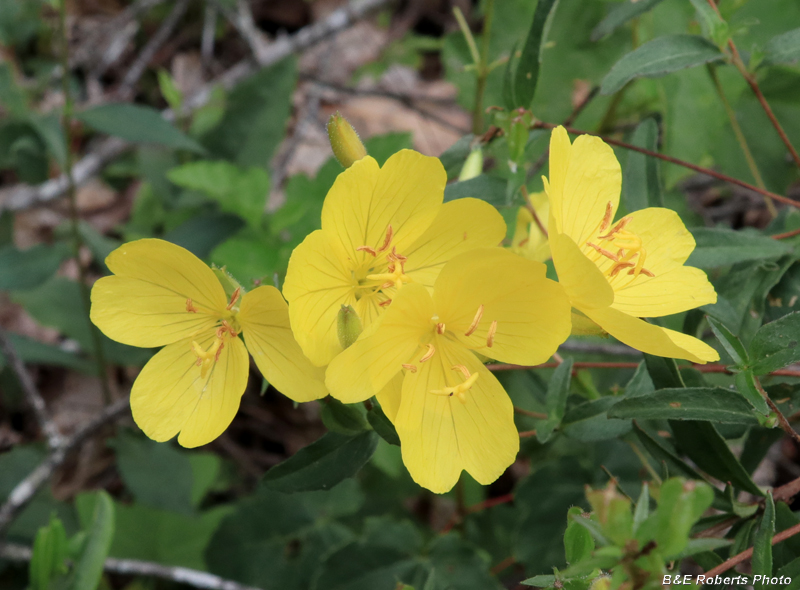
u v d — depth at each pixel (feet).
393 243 0.50
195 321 0.51
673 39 0.59
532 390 0.79
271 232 0.86
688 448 0.52
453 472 0.47
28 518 0.90
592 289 0.43
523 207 0.66
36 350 0.99
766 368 0.46
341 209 0.47
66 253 0.95
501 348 0.47
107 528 0.65
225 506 0.95
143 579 0.90
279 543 0.89
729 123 0.91
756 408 0.45
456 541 0.79
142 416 0.49
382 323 0.44
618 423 0.54
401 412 0.46
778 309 0.61
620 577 0.34
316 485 0.50
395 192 0.48
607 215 0.52
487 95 1.06
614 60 0.99
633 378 0.56
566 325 0.44
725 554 0.53
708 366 0.58
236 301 0.49
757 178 0.79
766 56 0.59
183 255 0.48
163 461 0.88
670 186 0.84
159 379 0.50
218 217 0.94
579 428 0.55
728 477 0.51
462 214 0.49
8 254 0.93
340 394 0.43
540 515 0.81
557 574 0.40
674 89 0.83
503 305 0.46
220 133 1.09
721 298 0.59
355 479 0.94
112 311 0.49
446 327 0.48
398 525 0.80
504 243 0.65
